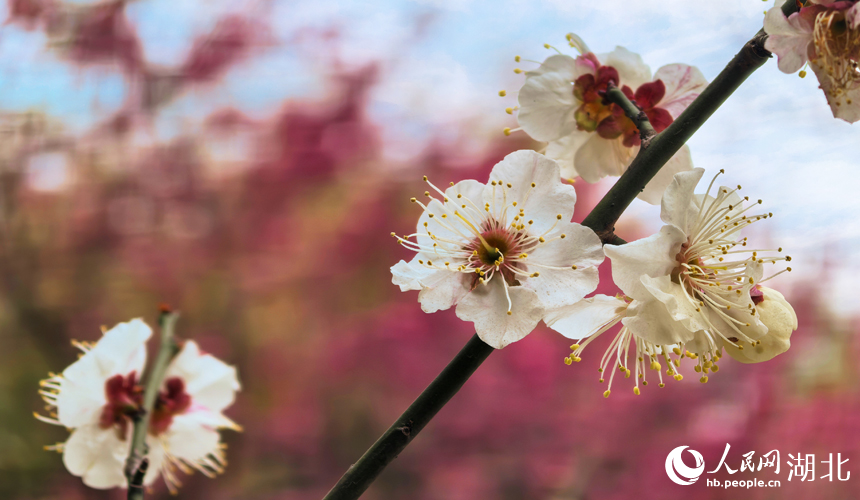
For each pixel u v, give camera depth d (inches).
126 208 22.1
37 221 22.3
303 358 20.2
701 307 8.4
